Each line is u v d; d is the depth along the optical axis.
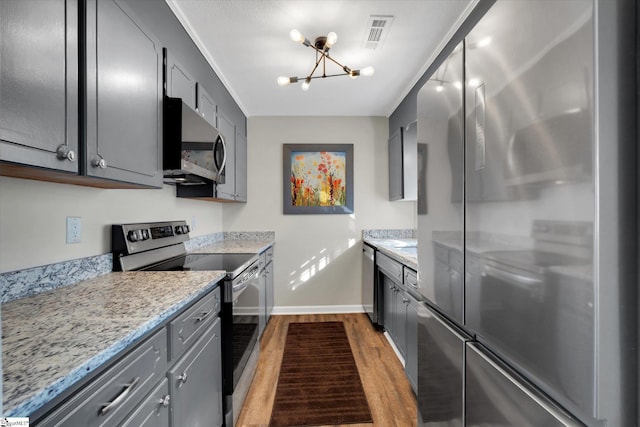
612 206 0.53
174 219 2.24
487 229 0.84
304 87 2.26
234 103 2.93
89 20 0.92
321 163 3.48
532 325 0.67
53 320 0.84
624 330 0.54
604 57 0.53
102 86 0.98
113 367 0.73
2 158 0.67
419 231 1.37
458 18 1.83
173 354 1.02
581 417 0.59
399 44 2.10
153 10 1.49
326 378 2.08
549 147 0.62
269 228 3.48
